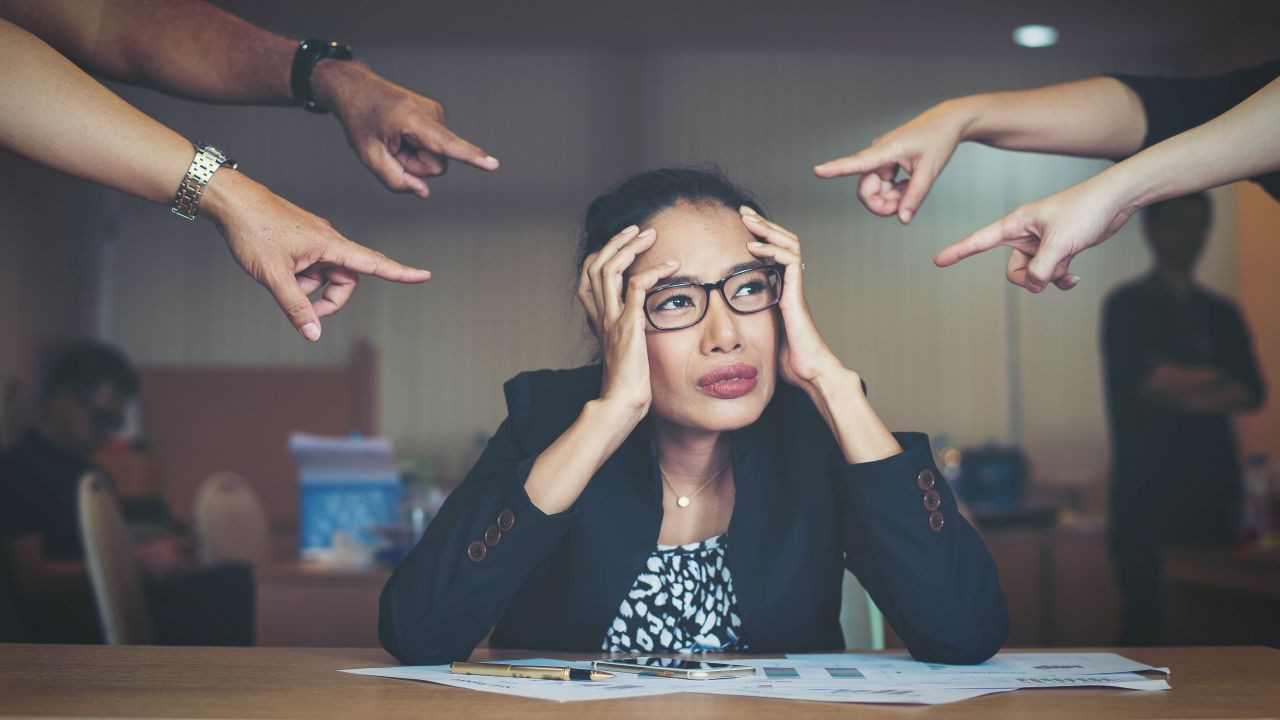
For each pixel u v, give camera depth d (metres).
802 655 1.17
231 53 1.34
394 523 3.00
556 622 1.32
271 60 1.33
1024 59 6.72
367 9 6.03
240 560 3.96
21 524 3.37
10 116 0.97
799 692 0.90
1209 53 6.32
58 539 3.40
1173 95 1.28
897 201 1.27
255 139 6.57
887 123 6.75
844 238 6.64
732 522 1.29
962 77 6.75
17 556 3.31
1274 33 5.79
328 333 6.49
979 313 6.57
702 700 0.87
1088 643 4.10
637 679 0.96
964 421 6.52
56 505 3.42
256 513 4.18
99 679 0.95
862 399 1.19
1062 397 6.45
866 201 1.28
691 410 1.20
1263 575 2.84
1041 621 4.11
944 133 1.25
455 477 5.89
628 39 6.55
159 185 1.02
